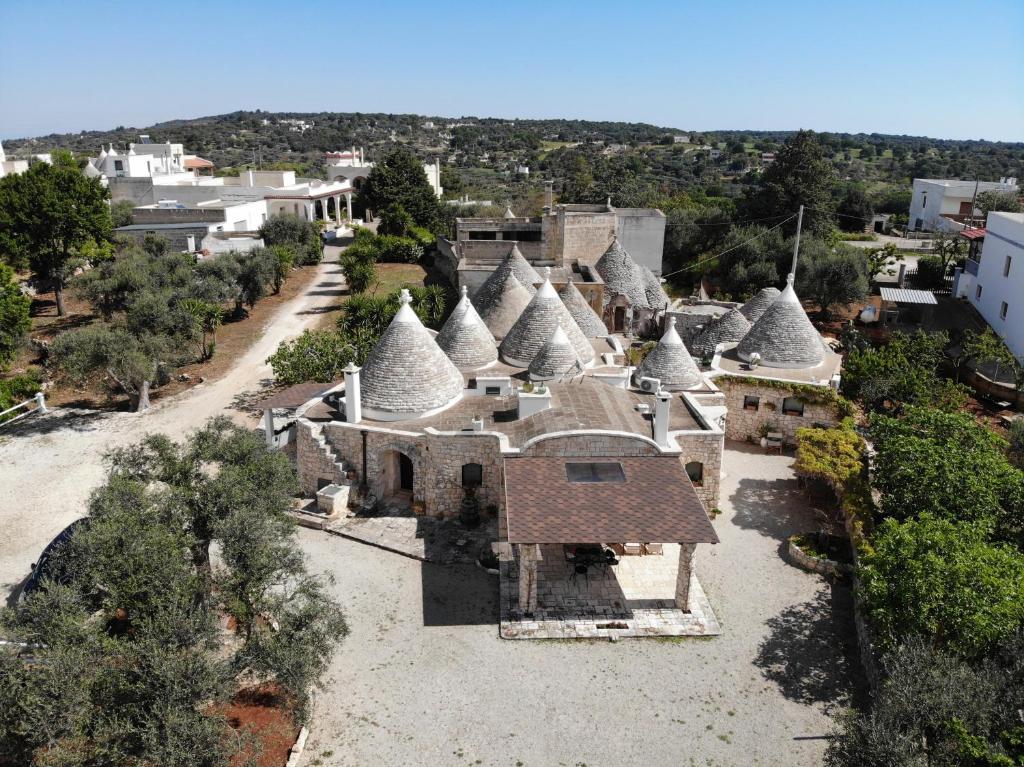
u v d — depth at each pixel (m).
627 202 100.31
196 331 47.31
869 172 169.75
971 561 18.08
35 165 61.78
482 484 28.02
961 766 14.55
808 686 20.08
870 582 19.09
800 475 30.86
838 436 29.33
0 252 58.50
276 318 59.78
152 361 41.66
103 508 18.20
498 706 19.30
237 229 80.19
